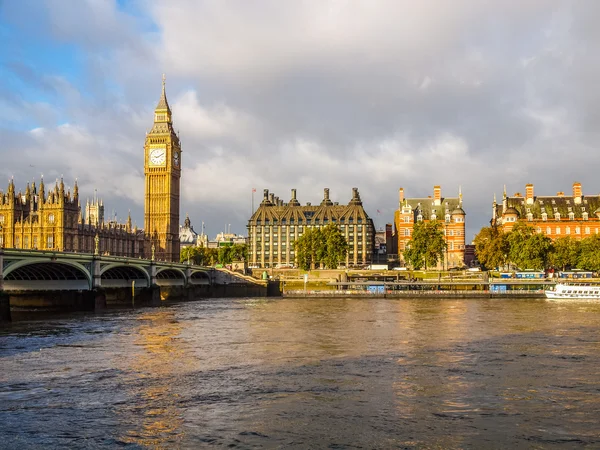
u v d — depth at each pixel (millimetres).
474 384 51312
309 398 46688
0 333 83688
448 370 56906
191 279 195250
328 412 43094
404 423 40719
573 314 110250
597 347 70000
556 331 84250
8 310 97875
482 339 76562
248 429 39531
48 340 76562
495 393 48281
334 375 54719
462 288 181625
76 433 38844
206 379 53031
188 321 101000
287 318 106000
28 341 75625
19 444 37000
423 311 119125
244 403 45375
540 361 61375
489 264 199000
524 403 45469
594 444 36938
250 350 68438
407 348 69562
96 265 124938
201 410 43594
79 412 43188
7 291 105375
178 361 61469
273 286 199750
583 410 43656
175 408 44094
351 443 37062
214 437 38125
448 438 37906
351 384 51219
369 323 96188
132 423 40750
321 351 67562
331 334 82125
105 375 54656
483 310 120688
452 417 42000
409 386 50562
